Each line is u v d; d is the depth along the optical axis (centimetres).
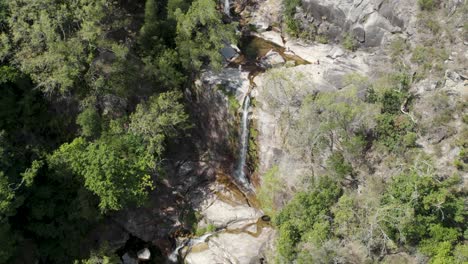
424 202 3794
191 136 5784
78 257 4919
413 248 3928
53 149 5144
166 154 5575
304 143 4569
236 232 4966
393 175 4234
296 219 4094
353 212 3972
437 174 4100
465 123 4347
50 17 4834
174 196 5422
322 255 3834
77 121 4784
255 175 5312
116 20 5059
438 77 4647
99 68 4859
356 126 4509
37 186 4694
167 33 5325
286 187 4688
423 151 4366
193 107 5581
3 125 4931
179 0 5247
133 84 5100
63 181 4706
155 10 5159
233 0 6406
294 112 4756
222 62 5562
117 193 4438
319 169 4544
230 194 5384
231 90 5250
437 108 4478
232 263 4700
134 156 4691
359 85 4659
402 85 4625
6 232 4312
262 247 4688
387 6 5150
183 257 5009
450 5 4838
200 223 5162
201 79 5381
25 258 4738
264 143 5059
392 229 3909
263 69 5494
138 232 5241
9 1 4884
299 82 4897
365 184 4328
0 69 4728
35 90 4972
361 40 5391
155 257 5231
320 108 4519
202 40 5172
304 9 5731
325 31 5700
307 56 5603
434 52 4734
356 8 5319
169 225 5269
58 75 4662
